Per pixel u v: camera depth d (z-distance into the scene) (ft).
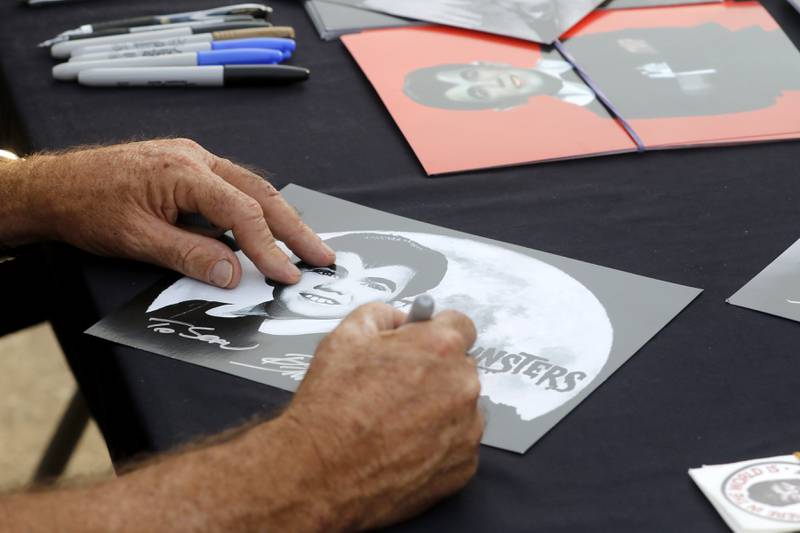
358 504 2.14
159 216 2.98
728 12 4.38
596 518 2.13
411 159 3.51
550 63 4.03
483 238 3.05
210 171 3.00
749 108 3.72
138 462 2.34
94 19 4.49
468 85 3.89
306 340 2.65
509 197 3.27
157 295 2.86
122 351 2.63
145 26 4.31
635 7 4.45
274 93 3.96
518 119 3.67
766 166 3.44
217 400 2.46
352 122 3.74
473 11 4.40
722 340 2.64
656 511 2.14
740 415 2.39
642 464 2.26
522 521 2.14
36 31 4.41
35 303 3.73
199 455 2.18
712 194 3.29
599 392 2.46
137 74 3.98
